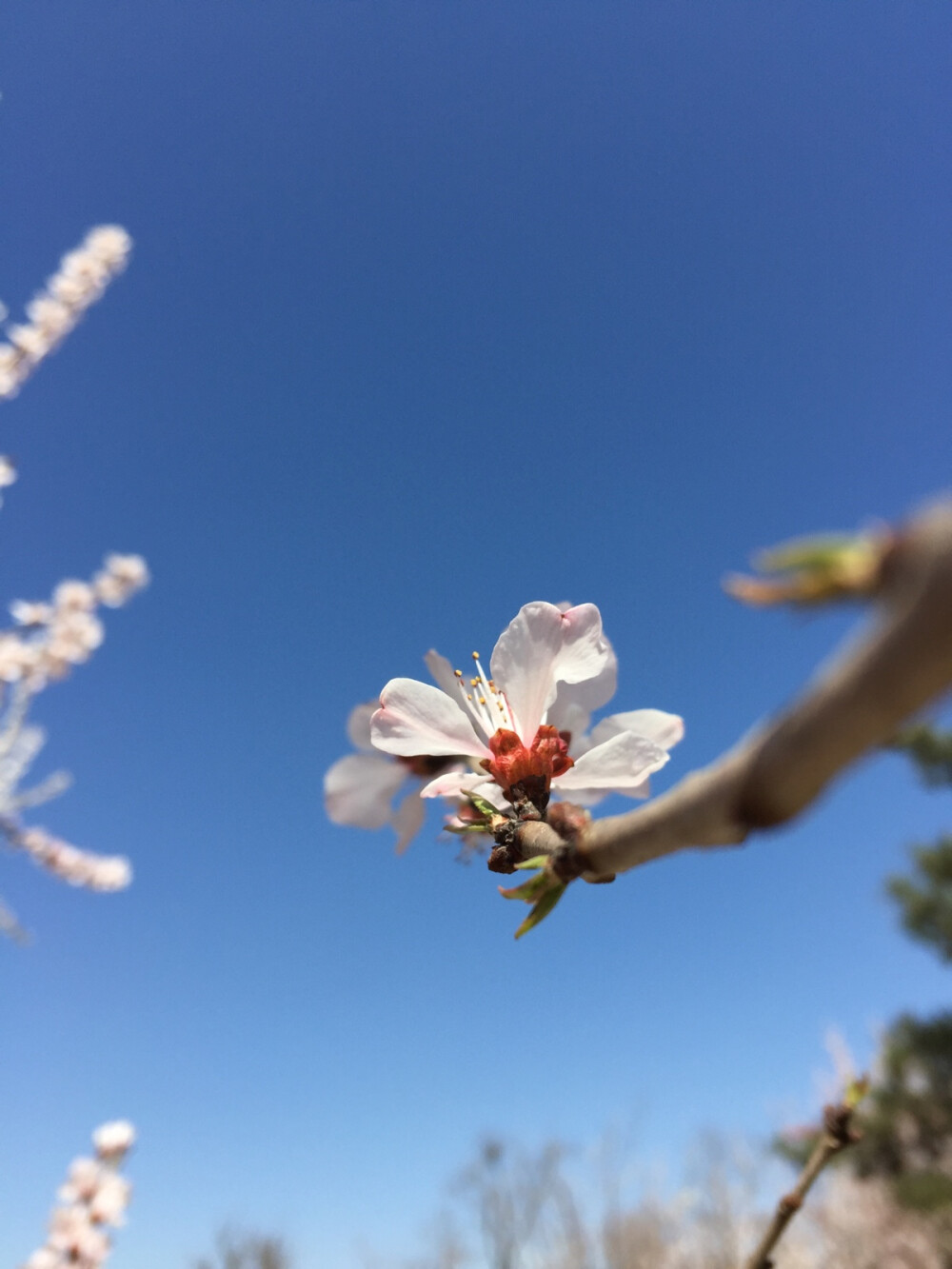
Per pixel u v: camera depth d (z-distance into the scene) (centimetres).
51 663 26
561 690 9
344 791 10
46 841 28
